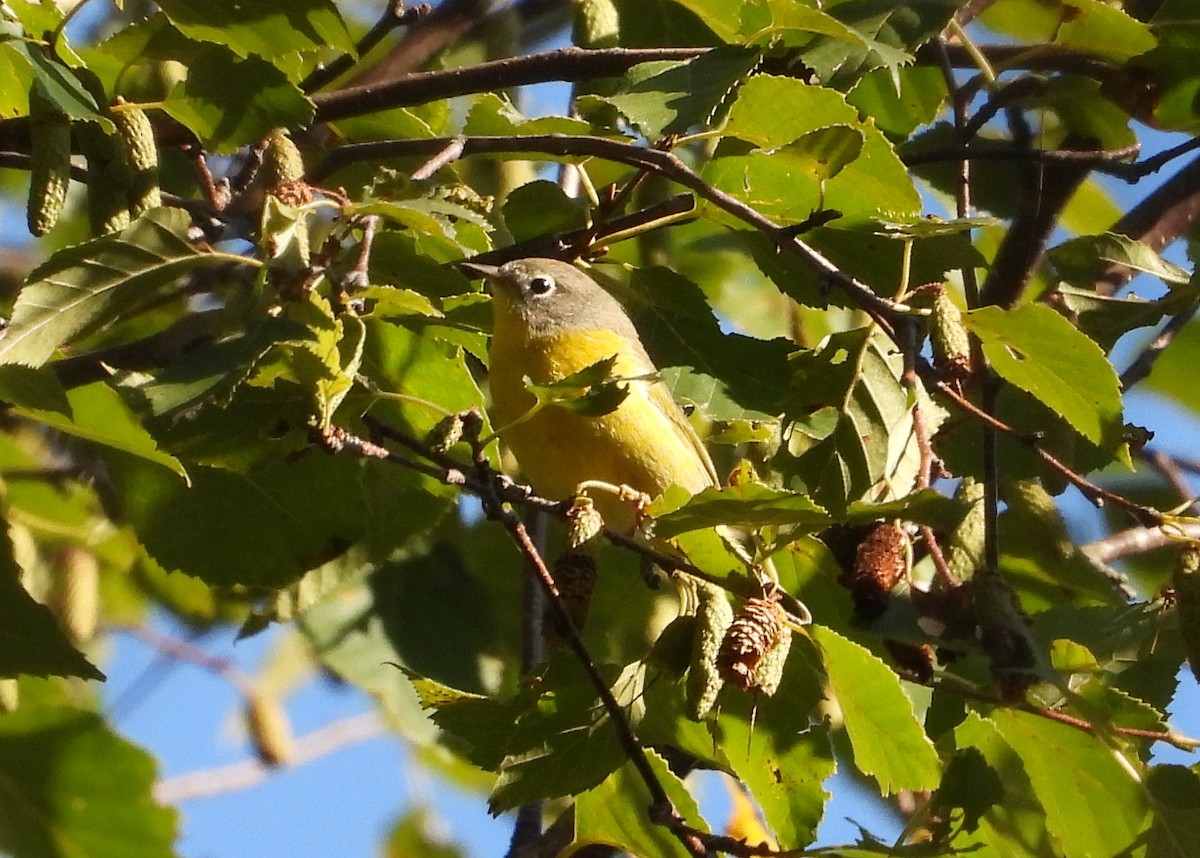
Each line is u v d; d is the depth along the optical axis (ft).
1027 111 35.88
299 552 27.12
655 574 27.61
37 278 20.70
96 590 36.01
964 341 23.61
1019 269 35.63
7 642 24.50
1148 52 30.96
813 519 20.85
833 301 28.55
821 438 27.94
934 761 22.34
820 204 24.84
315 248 28.53
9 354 20.31
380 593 35.35
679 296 29.14
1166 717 28.81
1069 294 33.35
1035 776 26.35
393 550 31.01
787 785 25.49
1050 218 35.94
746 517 20.86
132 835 25.58
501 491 21.01
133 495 26.66
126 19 38.68
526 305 31.09
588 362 30.58
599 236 28.94
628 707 24.09
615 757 24.36
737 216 24.84
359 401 22.82
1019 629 23.95
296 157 24.26
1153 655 29.12
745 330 42.91
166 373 19.25
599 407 20.58
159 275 21.18
